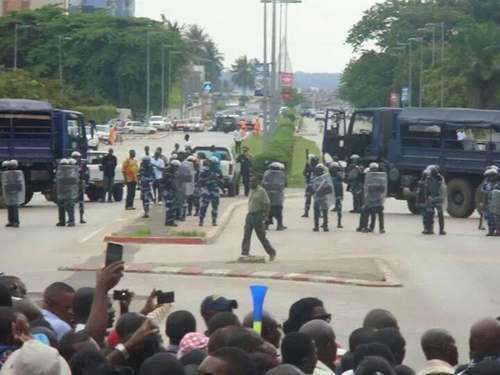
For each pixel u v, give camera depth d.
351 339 15.36
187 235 46.00
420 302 31.91
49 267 38.19
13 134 62.34
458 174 60.34
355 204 61.50
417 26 190.25
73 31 187.75
